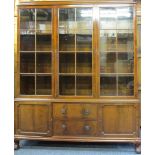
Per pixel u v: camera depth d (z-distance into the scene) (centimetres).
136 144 347
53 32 362
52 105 359
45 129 360
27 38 371
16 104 363
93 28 357
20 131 364
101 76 362
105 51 364
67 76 367
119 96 355
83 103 355
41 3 363
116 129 352
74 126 356
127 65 364
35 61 371
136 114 350
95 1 355
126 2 352
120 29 361
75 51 367
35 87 369
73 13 364
